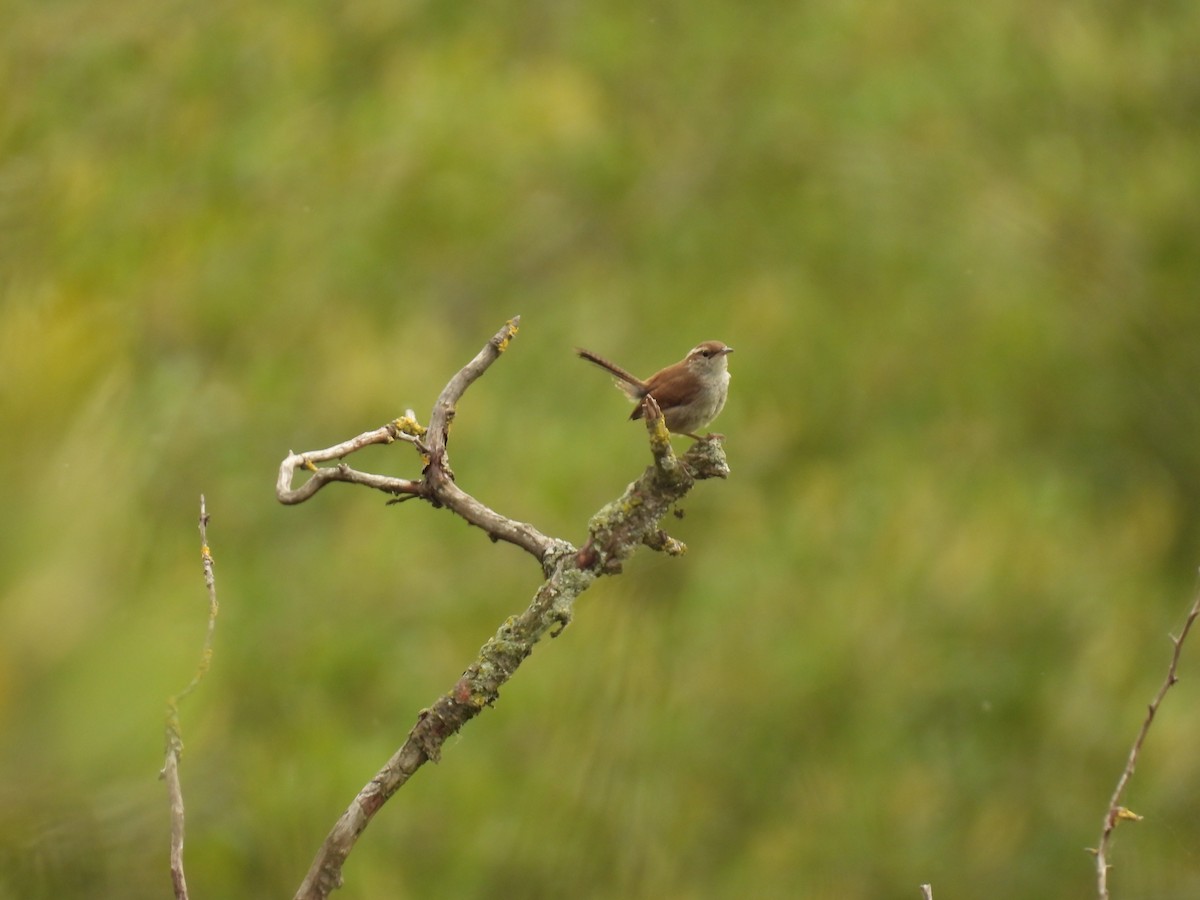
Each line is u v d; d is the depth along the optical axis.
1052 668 14.98
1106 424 16.39
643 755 13.46
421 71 15.79
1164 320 16.67
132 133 15.23
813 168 16.50
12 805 8.66
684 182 16.52
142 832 8.98
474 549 14.48
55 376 9.71
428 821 12.94
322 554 14.30
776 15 16.86
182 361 14.35
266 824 12.37
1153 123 16.98
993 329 16.14
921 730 14.64
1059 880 13.98
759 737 14.20
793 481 15.44
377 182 15.55
